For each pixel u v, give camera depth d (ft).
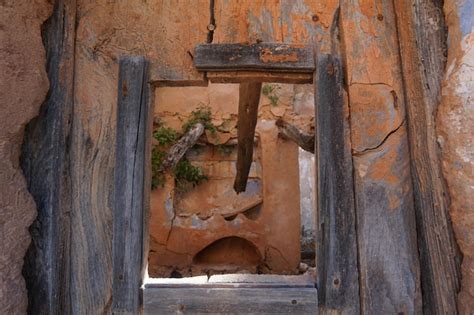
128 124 5.06
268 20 5.41
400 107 5.18
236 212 15.51
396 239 4.92
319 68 5.17
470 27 4.19
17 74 4.30
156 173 14.53
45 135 4.90
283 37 5.37
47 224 4.75
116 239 4.89
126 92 5.11
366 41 5.31
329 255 4.88
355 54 5.26
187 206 15.48
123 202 4.94
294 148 15.48
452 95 4.24
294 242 15.01
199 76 5.24
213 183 15.83
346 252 4.89
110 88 5.24
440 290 4.47
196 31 5.34
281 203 15.17
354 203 4.99
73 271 4.91
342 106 5.15
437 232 4.50
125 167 5.00
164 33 5.33
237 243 15.69
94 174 5.08
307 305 4.72
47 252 4.70
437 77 4.58
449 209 4.26
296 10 5.43
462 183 4.08
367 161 5.06
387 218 4.96
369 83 5.21
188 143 13.91
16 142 4.34
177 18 5.36
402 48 5.20
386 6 5.44
